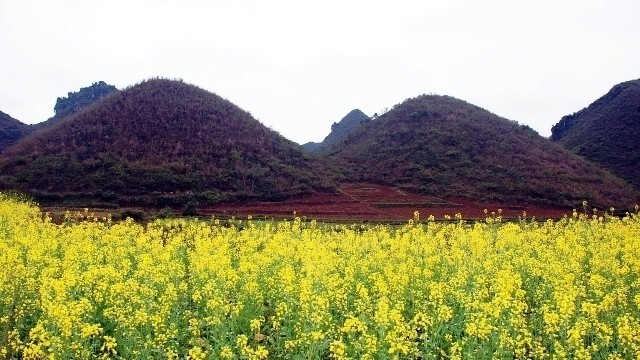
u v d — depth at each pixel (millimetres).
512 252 22297
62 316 11344
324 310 13422
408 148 106688
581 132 135875
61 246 24328
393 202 75875
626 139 119438
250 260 20406
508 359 11375
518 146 104000
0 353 11484
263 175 83562
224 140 92250
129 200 67125
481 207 73375
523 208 73625
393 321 12508
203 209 65688
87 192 68625
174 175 76000
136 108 96500
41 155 79438
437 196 82438
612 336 12898
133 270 20250
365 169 102312
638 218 33188
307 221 56125
